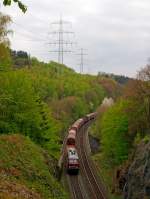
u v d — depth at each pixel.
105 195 57.19
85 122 134.62
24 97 56.59
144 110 65.31
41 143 61.28
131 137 66.69
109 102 151.88
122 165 61.22
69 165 66.38
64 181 62.16
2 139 45.69
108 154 72.94
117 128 67.88
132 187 43.03
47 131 62.12
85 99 189.25
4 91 51.72
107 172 68.94
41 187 38.66
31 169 41.31
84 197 55.66
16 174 36.69
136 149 52.06
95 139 106.31
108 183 62.94
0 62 49.97
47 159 53.00
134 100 67.06
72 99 153.12
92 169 73.31
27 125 57.88
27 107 57.19
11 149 43.59
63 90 176.62
